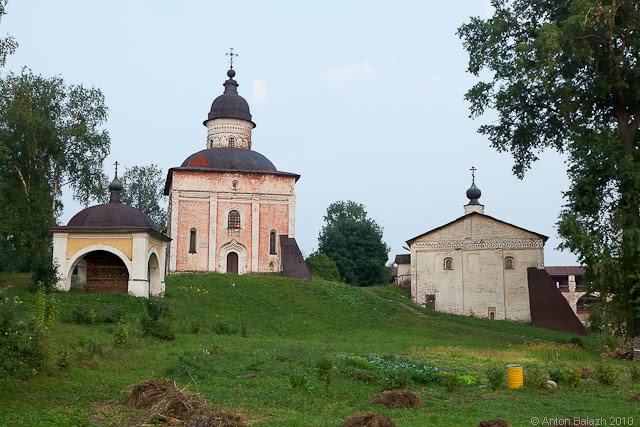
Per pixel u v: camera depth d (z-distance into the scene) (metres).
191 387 13.64
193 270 48.25
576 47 25.33
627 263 24.94
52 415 10.47
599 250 24.83
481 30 29.39
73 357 16.58
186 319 28.92
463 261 47.03
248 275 44.00
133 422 10.27
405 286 54.94
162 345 20.73
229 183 49.97
